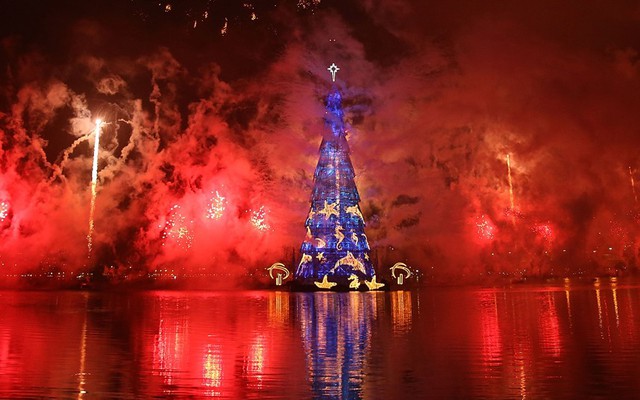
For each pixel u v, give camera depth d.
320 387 11.66
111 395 11.09
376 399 10.72
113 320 23.94
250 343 17.36
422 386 11.64
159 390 11.46
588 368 13.05
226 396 11.02
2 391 11.37
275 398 10.85
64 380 12.32
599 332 18.70
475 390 11.25
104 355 15.23
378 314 26.58
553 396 10.71
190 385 11.89
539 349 15.65
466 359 14.40
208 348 16.41
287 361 14.38
